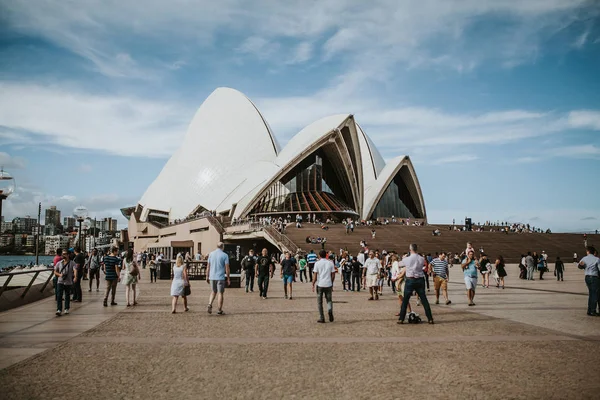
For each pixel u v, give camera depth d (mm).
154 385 5148
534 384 5094
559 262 23031
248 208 58000
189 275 24766
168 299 14805
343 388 5020
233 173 65625
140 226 74500
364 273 18766
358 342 7465
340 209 59406
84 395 4809
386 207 70125
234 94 71375
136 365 6012
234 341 7574
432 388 4988
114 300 13727
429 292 16984
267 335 8117
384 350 6859
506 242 42219
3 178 15594
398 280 11555
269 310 11734
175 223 62688
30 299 14289
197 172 68625
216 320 9953
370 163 72000
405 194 73375
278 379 5359
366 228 43750
